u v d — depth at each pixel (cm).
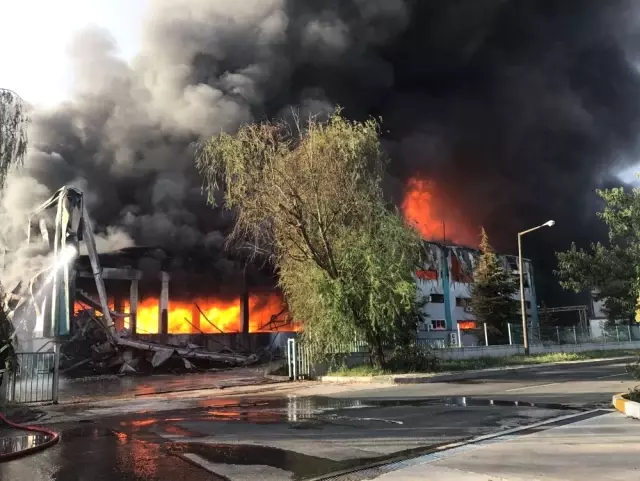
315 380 1992
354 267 1939
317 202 1941
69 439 845
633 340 4034
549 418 946
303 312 2016
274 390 1689
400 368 2061
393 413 1055
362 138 2022
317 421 972
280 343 4466
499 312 4131
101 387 2066
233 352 3959
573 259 3953
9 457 689
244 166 1933
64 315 2255
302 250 1967
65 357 2991
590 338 3728
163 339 3903
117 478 576
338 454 677
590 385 1527
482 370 2108
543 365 2425
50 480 572
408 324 2088
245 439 798
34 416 1175
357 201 1973
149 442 797
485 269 4256
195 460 657
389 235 1961
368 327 1959
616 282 3941
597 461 579
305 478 560
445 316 4788
